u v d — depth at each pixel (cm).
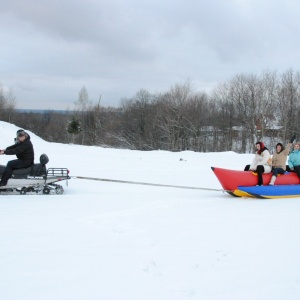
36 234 515
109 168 1520
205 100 5162
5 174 857
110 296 339
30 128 6656
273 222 592
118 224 570
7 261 416
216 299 335
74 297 336
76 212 650
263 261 422
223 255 439
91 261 418
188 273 389
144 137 5197
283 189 883
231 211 677
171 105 4984
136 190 995
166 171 1477
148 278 376
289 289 355
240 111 4941
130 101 5722
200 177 1324
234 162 1889
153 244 477
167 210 679
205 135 4969
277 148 934
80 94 5981
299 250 457
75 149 2317
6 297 335
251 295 343
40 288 353
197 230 541
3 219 595
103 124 5659
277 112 4672
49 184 899
